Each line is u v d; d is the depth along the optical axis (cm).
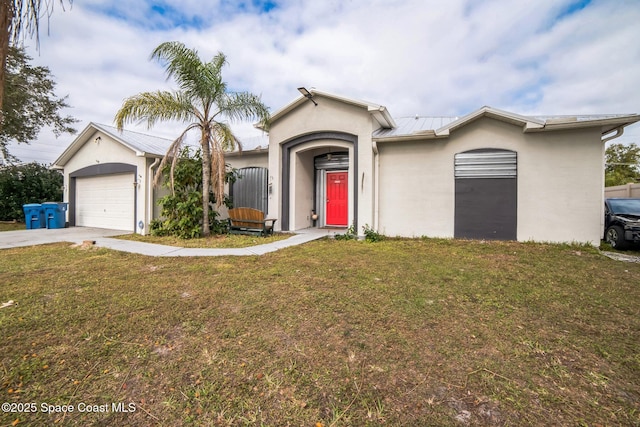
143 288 390
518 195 783
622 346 247
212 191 962
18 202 1483
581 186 730
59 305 327
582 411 172
